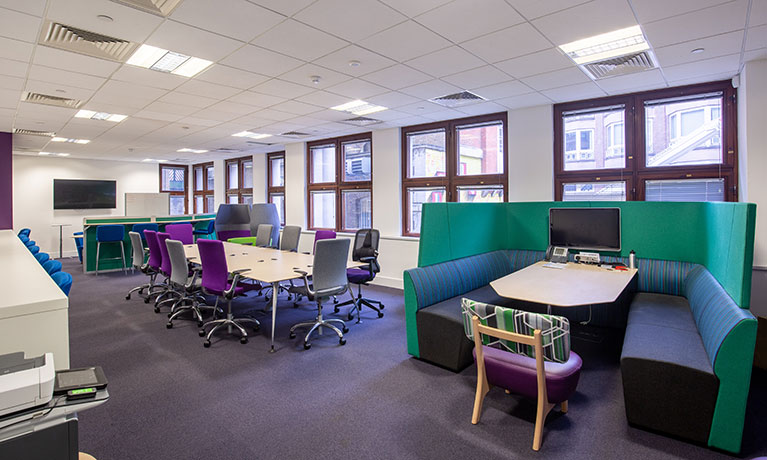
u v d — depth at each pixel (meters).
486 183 5.62
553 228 4.49
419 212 6.47
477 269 4.15
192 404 2.59
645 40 3.03
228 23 2.70
